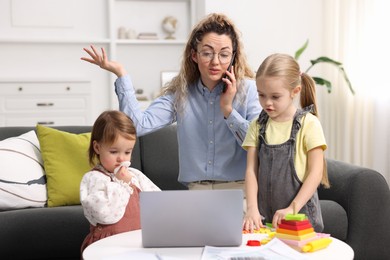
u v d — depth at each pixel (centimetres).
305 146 202
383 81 409
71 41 527
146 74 559
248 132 214
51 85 515
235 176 236
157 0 557
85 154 299
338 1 467
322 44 500
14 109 509
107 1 543
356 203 266
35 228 263
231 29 230
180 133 243
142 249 164
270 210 206
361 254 268
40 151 302
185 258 155
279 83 194
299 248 162
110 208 193
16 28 530
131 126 203
